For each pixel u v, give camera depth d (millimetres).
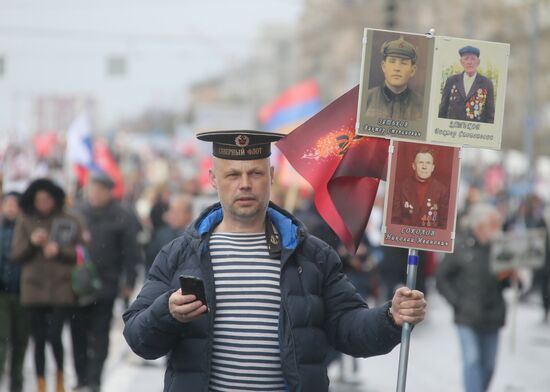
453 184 11766
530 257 31719
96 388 24969
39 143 54500
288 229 11477
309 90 45156
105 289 25266
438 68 11766
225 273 11273
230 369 11055
